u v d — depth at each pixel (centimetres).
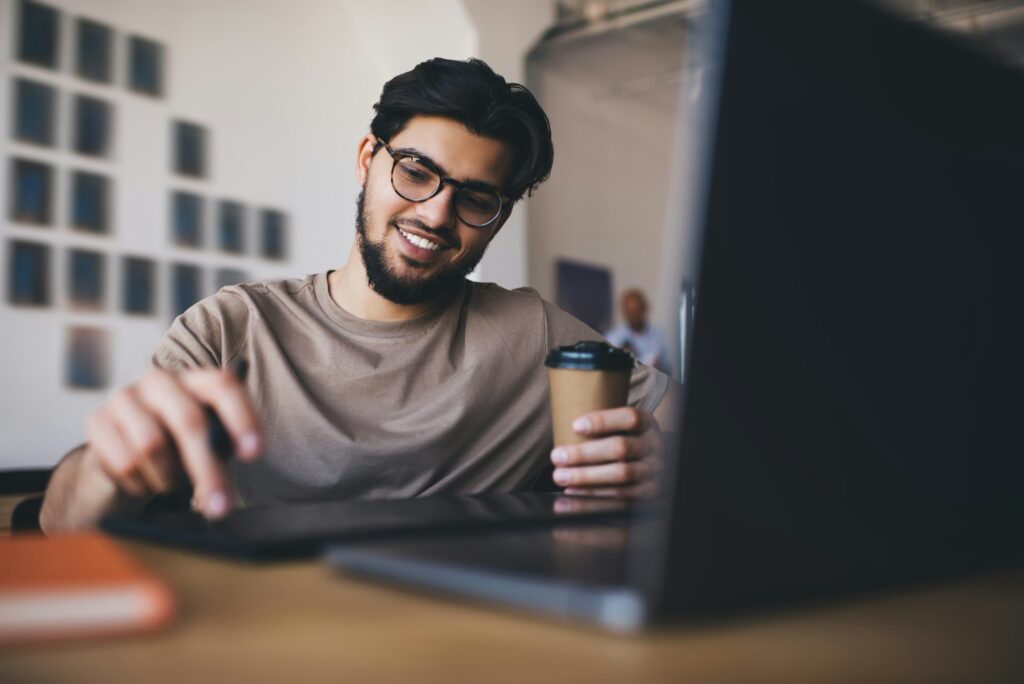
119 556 35
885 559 37
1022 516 45
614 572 35
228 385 50
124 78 423
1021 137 46
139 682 24
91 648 27
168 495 88
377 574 38
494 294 144
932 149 40
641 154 766
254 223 473
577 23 655
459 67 125
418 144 124
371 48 536
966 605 35
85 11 410
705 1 31
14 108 385
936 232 41
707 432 31
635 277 757
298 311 130
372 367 125
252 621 31
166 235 434
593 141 725
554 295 688
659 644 28
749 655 27
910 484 39
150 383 51
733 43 31
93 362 405
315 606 33
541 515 57
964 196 42
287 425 119
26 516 84
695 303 31
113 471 54
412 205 124
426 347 129
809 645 29
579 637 29
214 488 47
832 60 35
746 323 32
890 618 33
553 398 92
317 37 511
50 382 392
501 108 124
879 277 38
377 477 121
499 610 33
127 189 421
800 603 34
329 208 510
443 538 47
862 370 37
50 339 392
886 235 38
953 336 42
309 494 119
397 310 131
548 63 693
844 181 36
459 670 25
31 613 27
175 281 437
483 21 571
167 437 50
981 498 43
